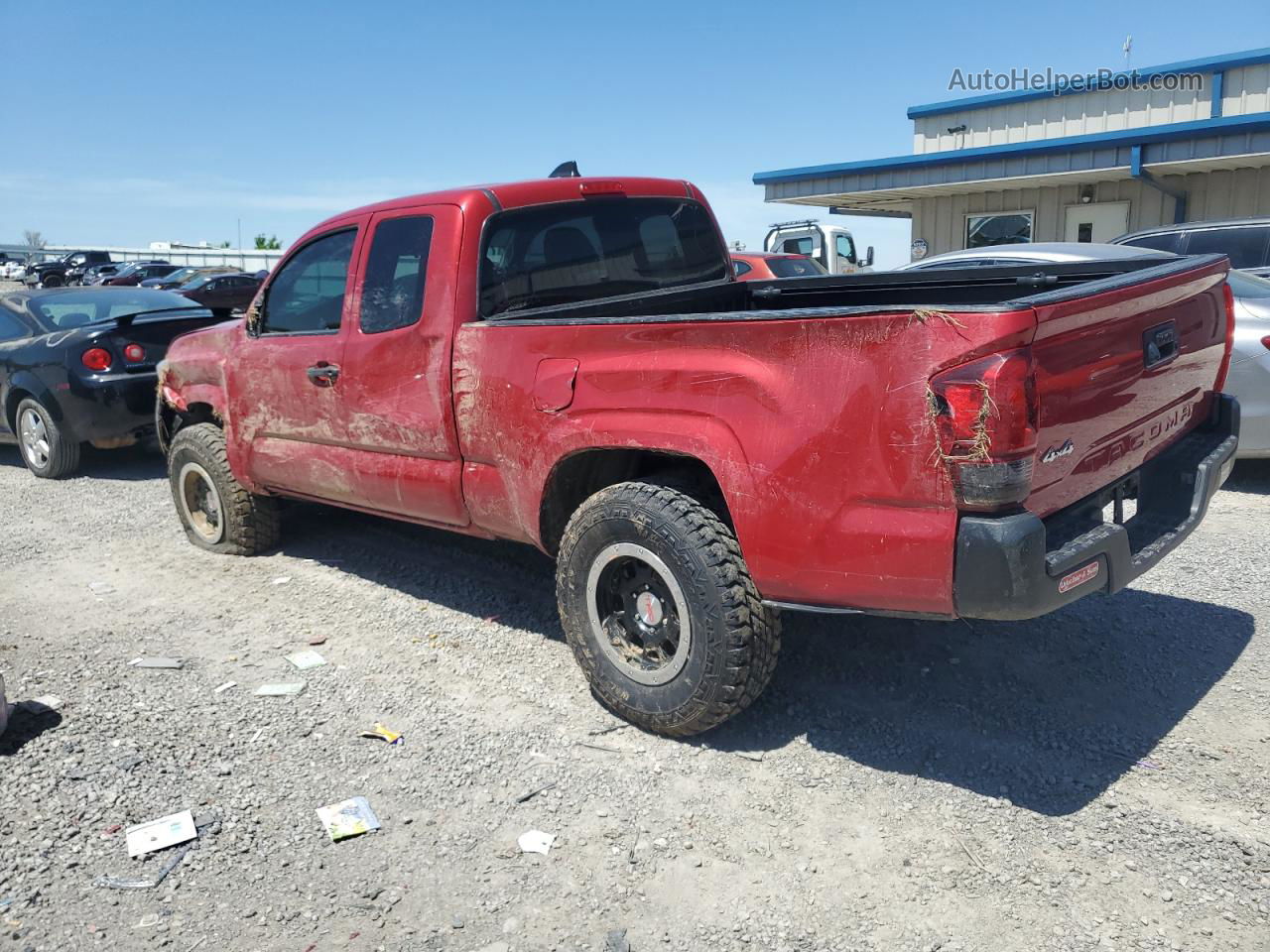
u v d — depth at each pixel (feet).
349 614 16.94
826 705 13.01
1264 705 12.57
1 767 11.93
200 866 10.07
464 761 12.00
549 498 13.23
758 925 9.05
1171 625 15.05
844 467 10.13
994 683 13.44
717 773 11.54
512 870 9.94
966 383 9.19
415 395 14.66
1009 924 8.93
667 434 11.53
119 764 11.97
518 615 16.56
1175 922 8.86
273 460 18.08
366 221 15.58
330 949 8.91
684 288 16.96
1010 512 9.55
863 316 9.80
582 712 13.10
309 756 12.19
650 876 9.78
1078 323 9.86
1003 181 50.01
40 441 29.17
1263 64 46.34
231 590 18.34
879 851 10.02
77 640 16.11
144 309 31.55
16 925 9.24
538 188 15.15
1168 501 12.53
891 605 10.30
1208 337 13.28
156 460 31.76
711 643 11.38
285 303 17.46
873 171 53.72
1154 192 49.14
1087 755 11.62
